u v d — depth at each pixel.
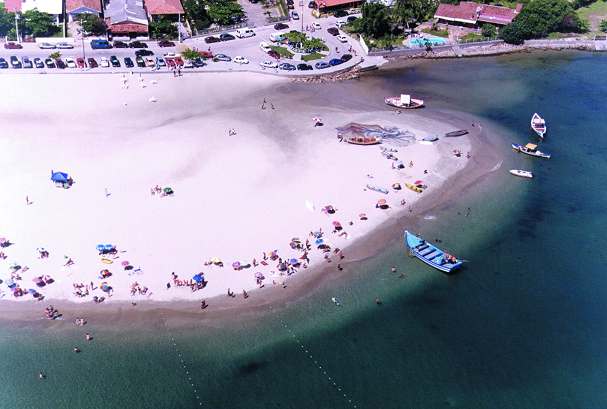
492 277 115.62
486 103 182.12
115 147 146.62
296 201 130.62
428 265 116.75
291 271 112.50
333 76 191.88
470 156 152.50
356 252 118.62
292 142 152.50
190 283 108.12
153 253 114.62
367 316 105.38
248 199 130.25
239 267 112.00
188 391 91.00
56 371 93.31
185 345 97.88
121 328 100.12
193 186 133.62
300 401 90.56
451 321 105.56
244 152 146.75
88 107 164.25
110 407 88.44
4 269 109.50
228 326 101.44
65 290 106.19
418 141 156.75
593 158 156.38
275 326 102.19
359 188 136.50
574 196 141.00
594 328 105.62
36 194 128.75
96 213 124.12
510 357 99.56
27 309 102.56
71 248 114.94
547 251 123.12
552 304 110.25
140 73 184.12
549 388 94.75
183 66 188.88
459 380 95.25
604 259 121.50
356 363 96.94
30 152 142.88
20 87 171.12
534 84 195.38
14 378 92.12
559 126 171.12
